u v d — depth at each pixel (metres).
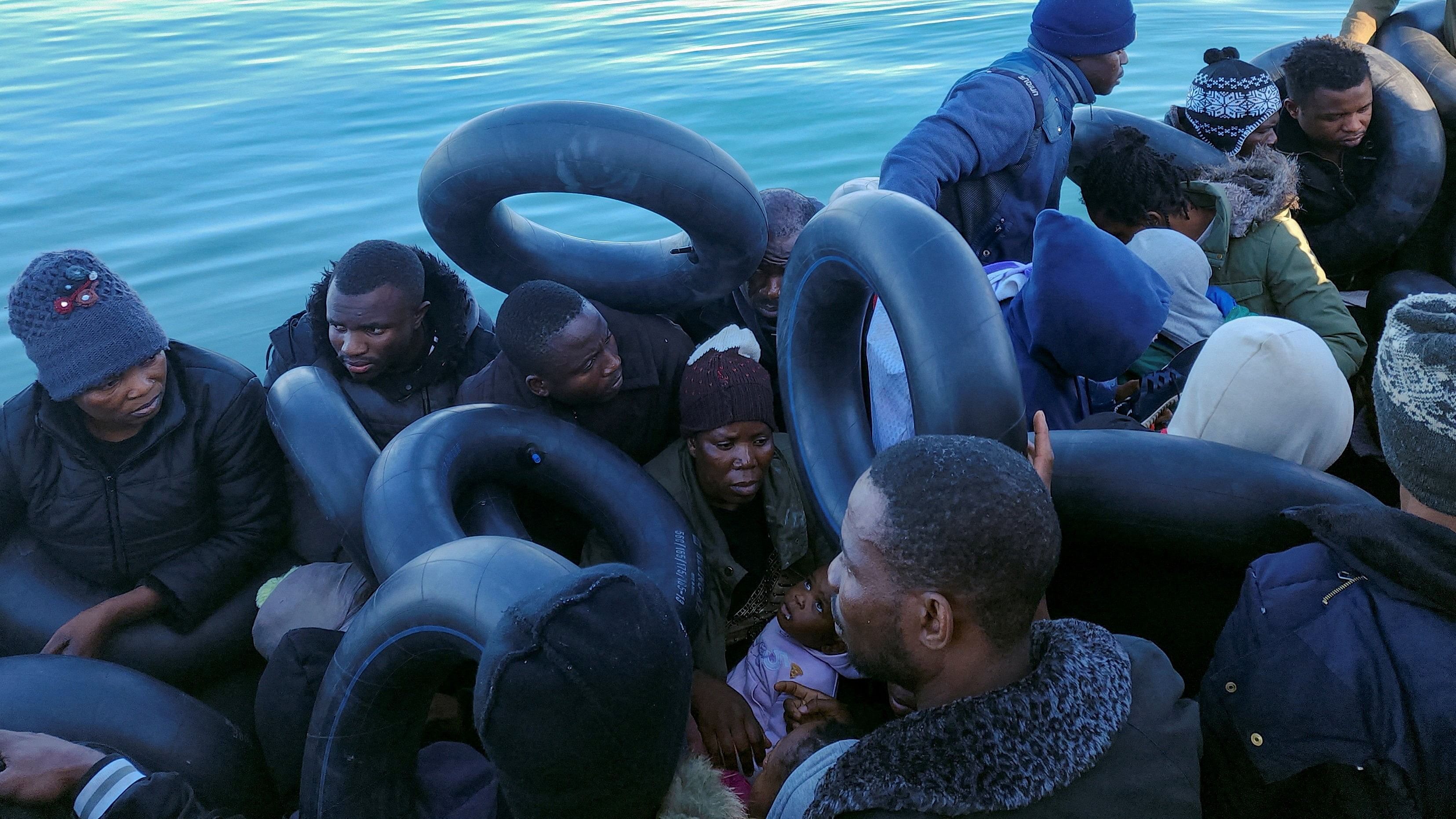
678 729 1.25
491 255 2.75
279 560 2.62
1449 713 1.28
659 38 9.48
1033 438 2.04
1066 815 1.08
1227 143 3.65
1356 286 4.24
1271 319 2.00
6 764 1.79
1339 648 1.36
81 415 2.38
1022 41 8.84
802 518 2.29
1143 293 2.26
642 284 2.71
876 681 2.28
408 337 2.48
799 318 2.17
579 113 2.40
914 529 1.13
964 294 1.76
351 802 1.79
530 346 2.28
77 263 2.22
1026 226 3.24
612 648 1.19
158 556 2.48
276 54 9.48
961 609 1.14
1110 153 3.04
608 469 2.30
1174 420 2.11
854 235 1.91
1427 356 1.35
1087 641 1.22
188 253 5.72
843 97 7.75
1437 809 1.30
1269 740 1.38
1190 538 1.90
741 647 2.44
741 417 2.18
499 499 2.29
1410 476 1.40
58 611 2.46
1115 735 1.13
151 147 7.27
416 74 8.73
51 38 10.19
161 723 2.09
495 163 2.41
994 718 1.10
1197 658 2.06
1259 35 8.42
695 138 2.43
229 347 4.84
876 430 2.35
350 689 1.77
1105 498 1.95
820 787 1.17
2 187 6.62
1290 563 1.47
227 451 2.47
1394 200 3.81
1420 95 3.87
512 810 1.25
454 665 1.76
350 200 6.36
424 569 1.74
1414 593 1.35
